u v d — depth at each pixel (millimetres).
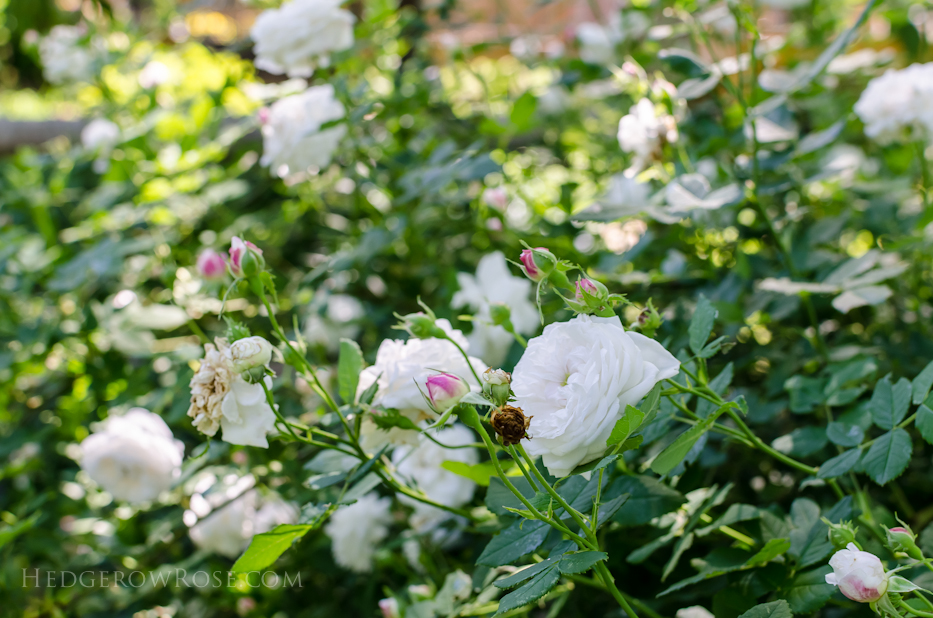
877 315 1037
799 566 725
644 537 836
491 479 735
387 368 754
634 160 918
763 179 1008
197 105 1411
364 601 984
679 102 904
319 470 773
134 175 1379
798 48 1464
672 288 1038
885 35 1574
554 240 1001
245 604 1046
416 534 901
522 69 1666
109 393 1164
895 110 994
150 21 1943
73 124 1921
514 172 1382
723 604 730
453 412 668
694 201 834
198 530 1026
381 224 1164
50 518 1179
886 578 645
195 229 1396
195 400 716
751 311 893
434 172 1003
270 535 708
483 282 1024
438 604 798
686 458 731
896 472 698
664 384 711
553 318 943
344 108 1098
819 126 1349
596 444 653
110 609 1069
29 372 1282
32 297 1451
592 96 1499
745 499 925
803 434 786
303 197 1316
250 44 1207
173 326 1016
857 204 1223
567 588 814
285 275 1312
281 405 938
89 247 1365
